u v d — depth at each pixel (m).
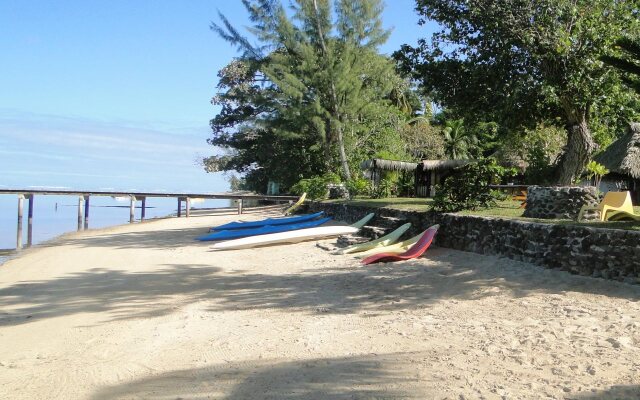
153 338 7.08
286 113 31.66
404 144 36.44
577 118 16.64
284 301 9.07
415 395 4.48
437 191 13.92
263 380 5.14
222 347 6.45
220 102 42.25
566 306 6.99
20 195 24.69
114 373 5.70
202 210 41.25
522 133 19.28
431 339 6.16
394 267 11.14
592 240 8.37
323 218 22.28
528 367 4.96
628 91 15.95
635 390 4.25
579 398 4.20
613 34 14.93
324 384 4.91
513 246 10.30
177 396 4.85
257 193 48.22
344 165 30.78
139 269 13.62
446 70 17.77
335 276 10.89
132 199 31.52
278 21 31.75
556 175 18.47
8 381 5.60
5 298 10.66
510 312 7.08
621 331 5.75
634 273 7.61
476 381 4.70
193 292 10.41
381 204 18.98
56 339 7.34
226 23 34.34
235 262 14.14
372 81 32.81
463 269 10.15
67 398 5.03
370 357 5.65
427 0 17.38
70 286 11.70
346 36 31.27
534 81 16.39
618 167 21.16
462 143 40.94
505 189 20.72
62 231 30.23
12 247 23.48
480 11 16.11
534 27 15.74
